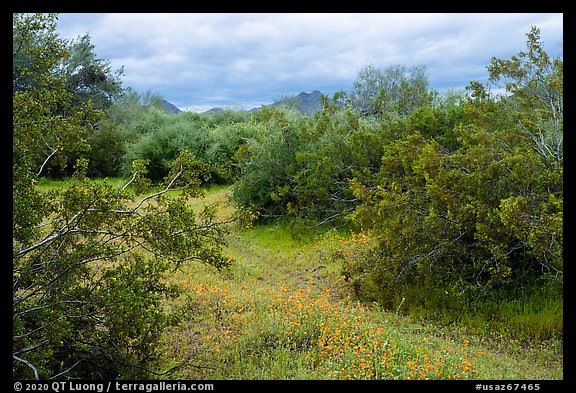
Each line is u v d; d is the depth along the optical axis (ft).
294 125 42.93
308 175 39.45
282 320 20.02
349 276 27.66
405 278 25.80
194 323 20.92
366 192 27.04
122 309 14.26
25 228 14.61
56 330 13.38
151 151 67.92
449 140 36.29
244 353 18.01
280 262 32.09
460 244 24.49
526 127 26.35
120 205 16.21
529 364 18.65
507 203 20.57
